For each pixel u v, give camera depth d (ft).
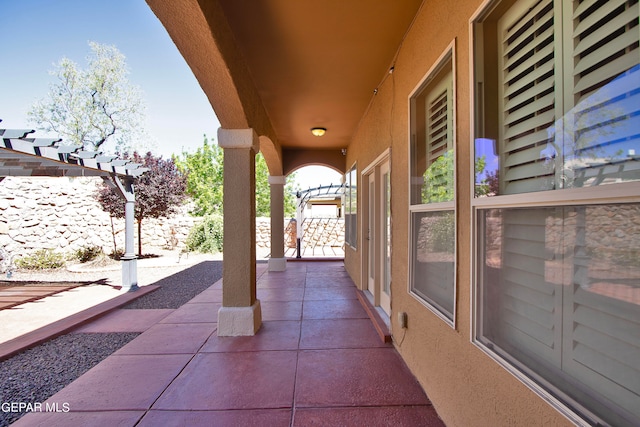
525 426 4.08
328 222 46.68
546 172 3.93
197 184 56.13
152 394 7.78
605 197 3.02
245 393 7.78
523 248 4.35
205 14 6.68
